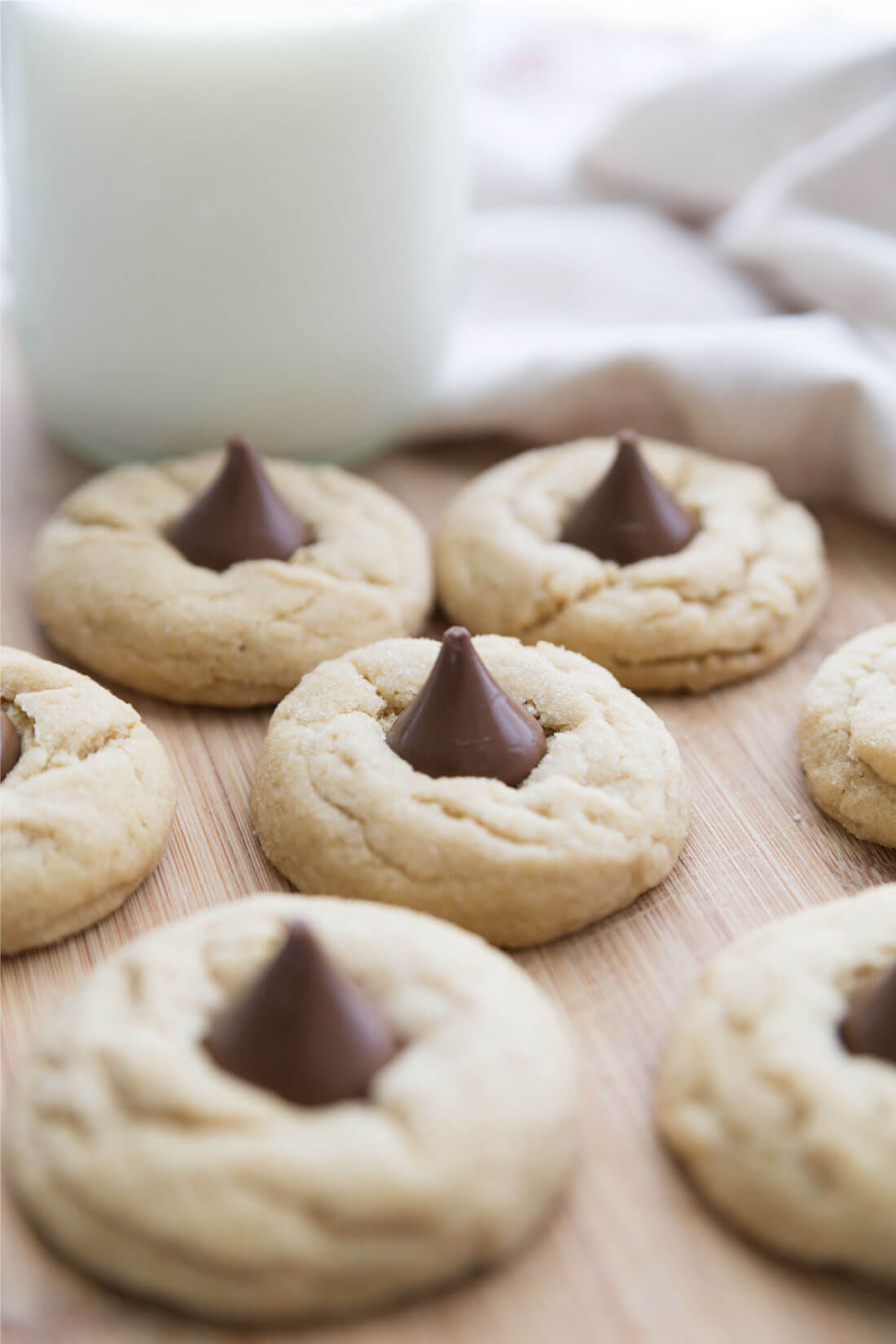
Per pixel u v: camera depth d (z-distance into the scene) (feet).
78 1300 1.11
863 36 1.65
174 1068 1.12
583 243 1.67
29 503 1.49
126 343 1.43
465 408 1.52
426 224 1.45
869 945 1.19
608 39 1.88
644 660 1.37
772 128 1.65
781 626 1.39
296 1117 1.12
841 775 1.30
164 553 1.39
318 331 1.44
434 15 1.39
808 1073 1.14
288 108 1.37
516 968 1.20
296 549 1.40
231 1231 1.09
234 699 1.36
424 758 1.26
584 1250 1.13
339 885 1.24
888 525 1.51
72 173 1.39
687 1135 1.14
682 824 1.28
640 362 1.50
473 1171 1.11
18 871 1.22
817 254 1.56
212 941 1.18
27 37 1.36
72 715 1.28
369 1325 1.11
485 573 1.40
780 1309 1.12
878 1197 1.11
